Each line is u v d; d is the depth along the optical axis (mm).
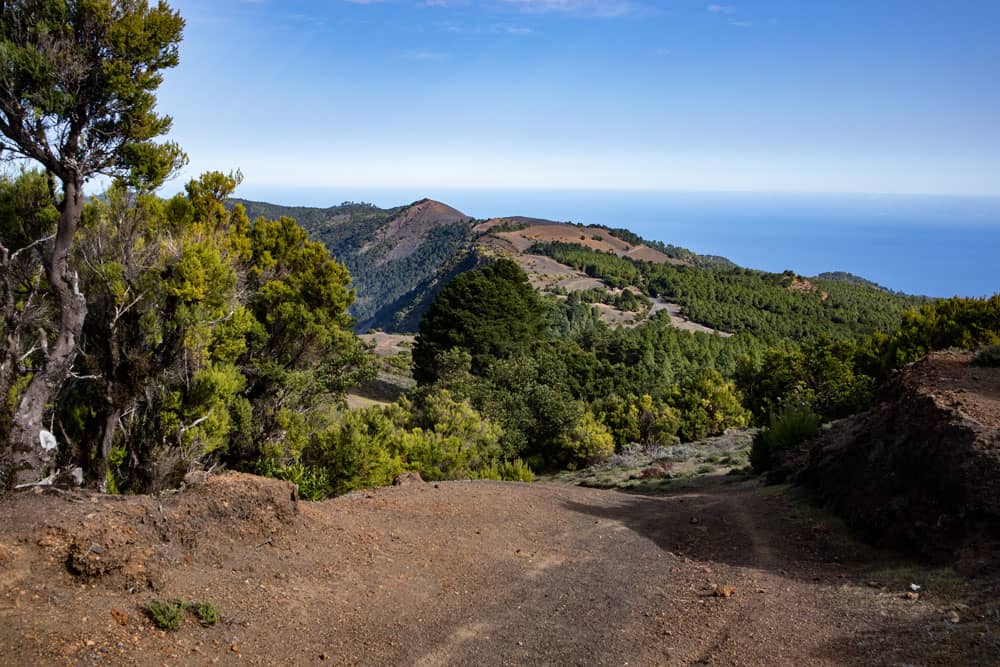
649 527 12172
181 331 12344
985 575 6605
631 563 9320
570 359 56688
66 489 6977
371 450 15656
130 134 9523
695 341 80875
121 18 9086
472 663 5398
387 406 31172
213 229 16484
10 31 8477
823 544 9781
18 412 8094
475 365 51406
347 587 6773
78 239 11336
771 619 6359
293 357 21156
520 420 37719
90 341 11688
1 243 8812
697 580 8281
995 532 7348
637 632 6270
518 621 6520
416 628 6086
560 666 5383
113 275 11297
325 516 8625
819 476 13523
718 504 14328
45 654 4230
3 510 5879
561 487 17109
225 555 6594
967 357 13820
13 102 8195
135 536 6008
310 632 5582
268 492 7688
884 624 5773
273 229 23328
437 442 20094
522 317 57312
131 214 12344
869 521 9719
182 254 12484
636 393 52688
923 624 5539
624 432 38812
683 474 25062
